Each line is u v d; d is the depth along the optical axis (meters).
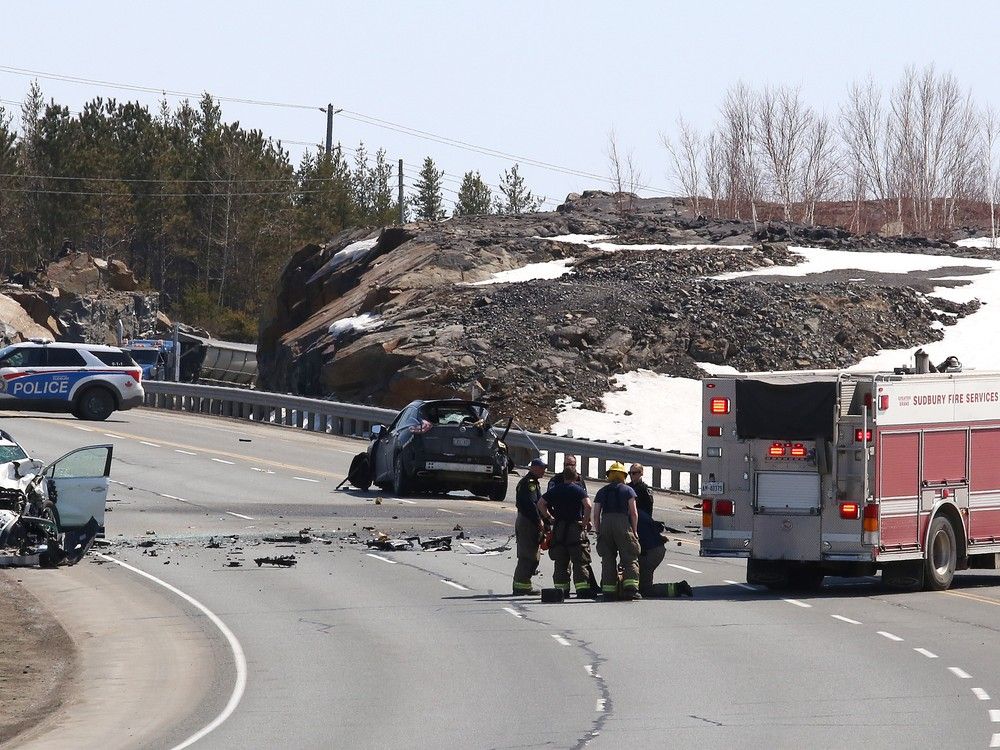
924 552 75.00
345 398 196.50
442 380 181.12
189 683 52.94
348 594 72.25
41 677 55.38
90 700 50.94
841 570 78.25
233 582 76.00
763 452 74.19
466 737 41.88
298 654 57.31
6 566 80.62
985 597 73.56
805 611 67.88
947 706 45.62
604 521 71.62
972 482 77.38
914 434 74.44
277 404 184.38
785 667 53.09
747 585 78.12
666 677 51.28
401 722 44.41
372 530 96.00
